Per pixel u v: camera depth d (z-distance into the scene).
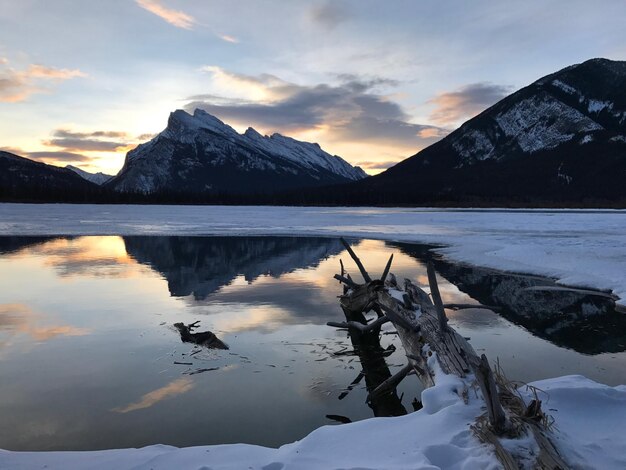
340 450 3.97
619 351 7.89
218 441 4.79
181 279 14.87
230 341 8.28
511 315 10.52
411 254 22.17
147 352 7.60
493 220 51.88
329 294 12.57
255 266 18.03
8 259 19.27
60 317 9.85
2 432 4.95
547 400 4.72
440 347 5.89
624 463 3.62
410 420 4.44
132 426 5.09
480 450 3.69
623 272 15.02
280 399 5.88
